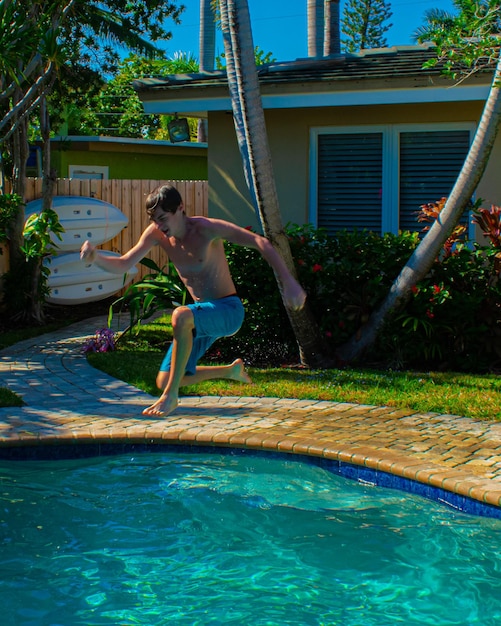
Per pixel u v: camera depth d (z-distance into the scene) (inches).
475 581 189.5
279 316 414.6
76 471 262.4
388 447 255.6
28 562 200.2
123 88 1400.1
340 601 182.1
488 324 386.0
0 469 264.4
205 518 225.1
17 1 433.1
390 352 397.7
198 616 175.8
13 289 521.0
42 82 448.1
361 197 468.4
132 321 438.0
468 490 216.4
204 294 196.4
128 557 203.2
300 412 304.5
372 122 458.3
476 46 328.2
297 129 472.7
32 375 372.2
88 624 172.9
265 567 197.6
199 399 327.3
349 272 398.3
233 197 490.9
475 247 396.2
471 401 311.0
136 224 647.1
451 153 448.1
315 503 234.8
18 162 521.0
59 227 511.8
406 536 212.2
